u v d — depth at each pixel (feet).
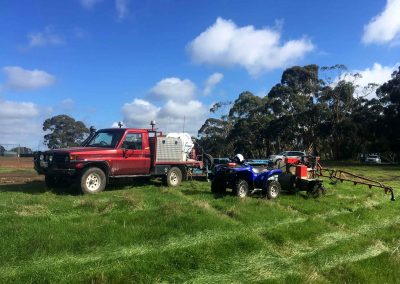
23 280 19.25
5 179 53.78
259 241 27.20
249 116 214.28
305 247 28.40
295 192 46.39
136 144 44.75
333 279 23.32
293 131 201.16
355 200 43.93
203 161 58.18
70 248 23.31
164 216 30.27
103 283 19.92
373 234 32.65
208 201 37.68
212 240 26.30
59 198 35.60
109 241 24.73
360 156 195.42
